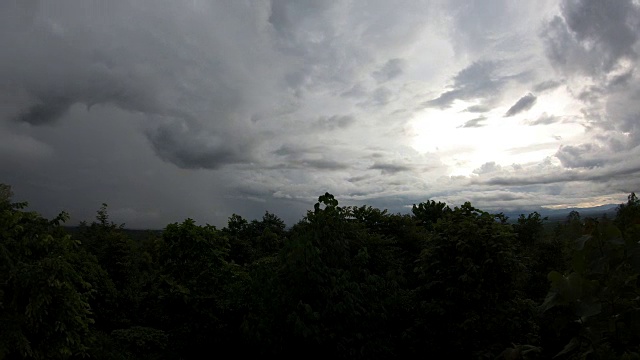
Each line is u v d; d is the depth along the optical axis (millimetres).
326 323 7332
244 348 9484
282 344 7418
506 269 7309
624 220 2998
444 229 7852
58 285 5484
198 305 9727
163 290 10164
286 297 7477
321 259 7793
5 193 6082
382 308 7691
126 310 12117
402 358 7820
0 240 5672
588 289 2092
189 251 10023
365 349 7246
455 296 7340
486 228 7355
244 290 9266
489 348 6695
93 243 13852
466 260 7188
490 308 7105
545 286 10695
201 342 9562
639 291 2082
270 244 15766
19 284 5457
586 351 2113
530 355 2496
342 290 7398
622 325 2129
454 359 7340
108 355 8578
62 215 6301
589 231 2488
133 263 13609
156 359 9461
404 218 11055
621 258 2117
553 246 11164
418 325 7520
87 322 6246
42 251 5969
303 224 8609
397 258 9727
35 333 5637
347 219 9227
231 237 15422
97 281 11156
